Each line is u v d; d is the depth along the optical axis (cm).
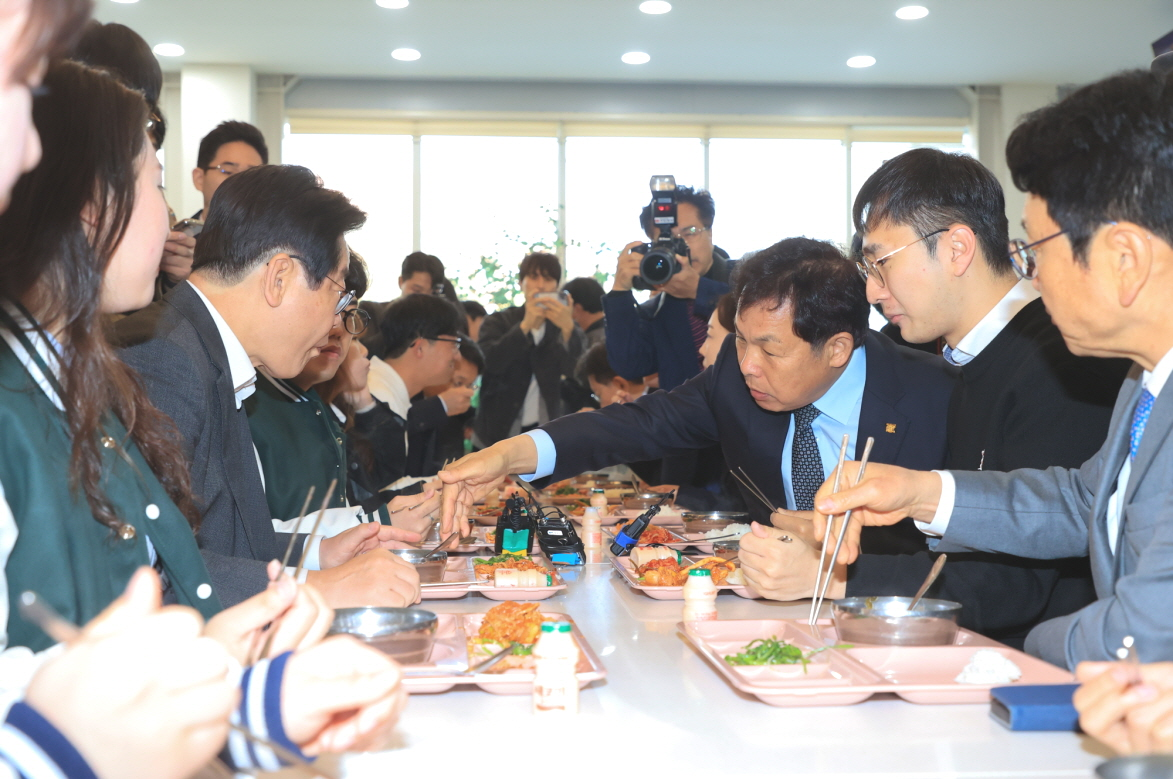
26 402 100
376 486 323
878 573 153
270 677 72
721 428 234
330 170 845
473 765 87
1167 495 107
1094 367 156
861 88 858
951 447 190
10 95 58
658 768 86
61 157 99
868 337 218
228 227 171
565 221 859
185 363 158
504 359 518
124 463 114
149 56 230
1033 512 139
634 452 239
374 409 332
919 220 170
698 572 151
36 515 96
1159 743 78
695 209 377
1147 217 102
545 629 103
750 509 244
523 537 218
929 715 100
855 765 86
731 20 695
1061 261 109
